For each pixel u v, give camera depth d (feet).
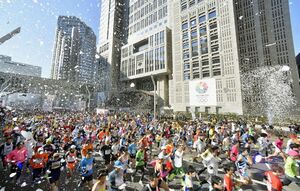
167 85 197.98
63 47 247.50
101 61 269.23
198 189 21.22
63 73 239.50
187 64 168.04
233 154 29.01
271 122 93.15
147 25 232.12
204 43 156.76
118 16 278.46
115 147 29.86
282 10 164.55
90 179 21.47
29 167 28.86
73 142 33.32
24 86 183.93
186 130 51.85
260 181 25.23
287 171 21.50
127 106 205.36
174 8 187.52
